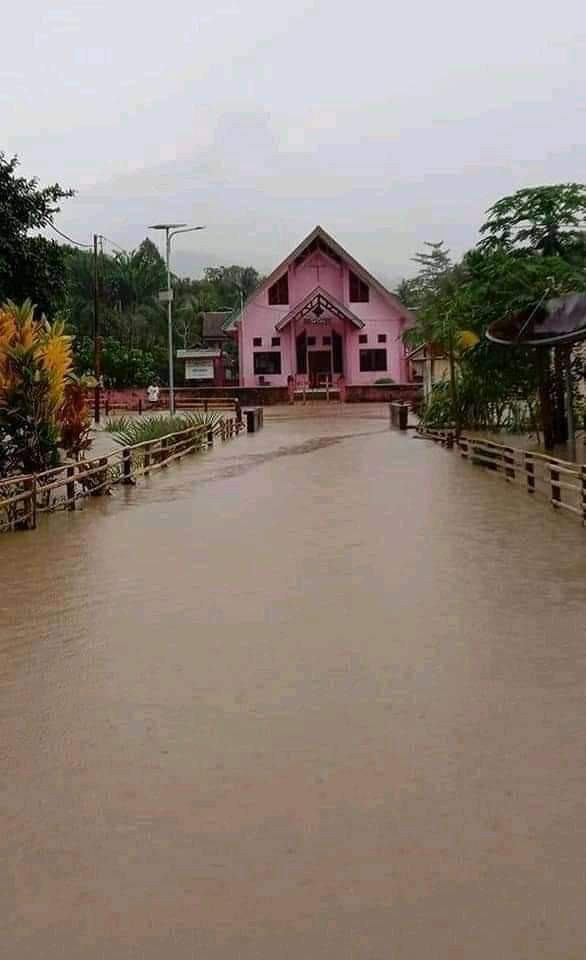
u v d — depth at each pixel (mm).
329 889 3775
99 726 5660
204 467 21953
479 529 12148
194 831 4293
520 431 26625
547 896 3691
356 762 5027
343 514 13750
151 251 80438
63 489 16859
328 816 4406
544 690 6078
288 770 4945
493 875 3848
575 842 4109
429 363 37531
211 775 4910
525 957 3322
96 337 42656
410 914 3590
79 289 74938
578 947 3373
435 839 4156
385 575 9555
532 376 24031
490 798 4559
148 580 9648
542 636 7281
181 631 7688
